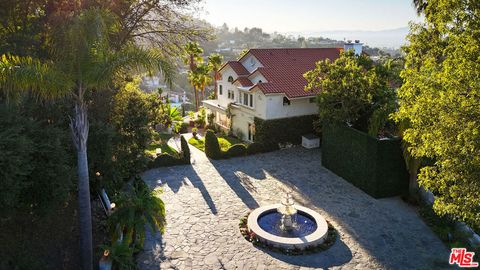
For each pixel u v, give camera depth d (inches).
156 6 1062.4
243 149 1235.9
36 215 603.8
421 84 576.7
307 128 1347.2
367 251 649.6
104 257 573.9
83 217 544.1
